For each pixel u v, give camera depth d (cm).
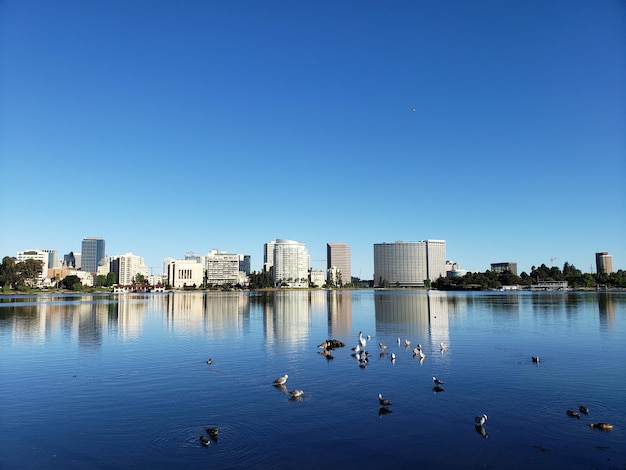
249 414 2939
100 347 5712
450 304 14762
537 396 3306
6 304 15538
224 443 2458
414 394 3375
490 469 2136
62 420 2858
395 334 6900
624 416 2852
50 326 8212
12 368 4412
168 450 2375
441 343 5822
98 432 2645
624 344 5706
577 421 2769
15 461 2269
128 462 2239
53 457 2311
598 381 3738
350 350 5369
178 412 2991
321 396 3344
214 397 3344
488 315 10212
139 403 3206
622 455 2272
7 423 2809
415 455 2294
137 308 13600
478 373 4053
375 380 3816
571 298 18475
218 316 10562
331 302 17650
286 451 2348
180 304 16162
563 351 5200
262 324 8631
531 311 11269
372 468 2153
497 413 2925
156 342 6141
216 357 4962
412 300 18350
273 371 4212
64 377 4019
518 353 5078
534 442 2447
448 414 2911
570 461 2212
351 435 2561
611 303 14512
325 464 2195
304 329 7719
